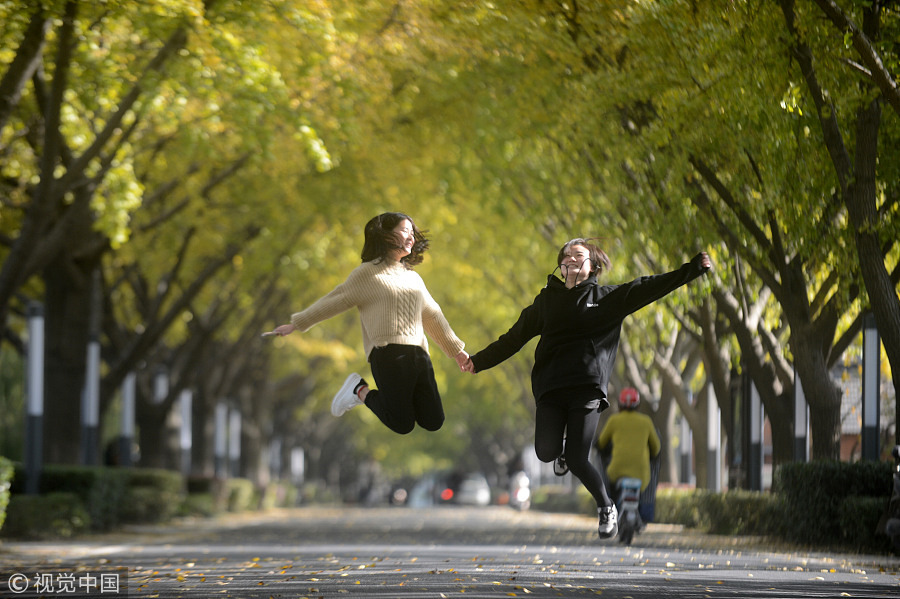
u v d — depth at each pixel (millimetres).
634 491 59688
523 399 180875
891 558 52312
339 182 97250
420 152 91312
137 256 104438
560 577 38594
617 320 29281
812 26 52062
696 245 66125
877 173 55750
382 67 74000
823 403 66062
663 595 32750
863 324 66125
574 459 29062
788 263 65500
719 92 56625
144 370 124188
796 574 41125
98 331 94625
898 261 61125
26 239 66125
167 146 90250
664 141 59844
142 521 100875
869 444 65750
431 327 29094
